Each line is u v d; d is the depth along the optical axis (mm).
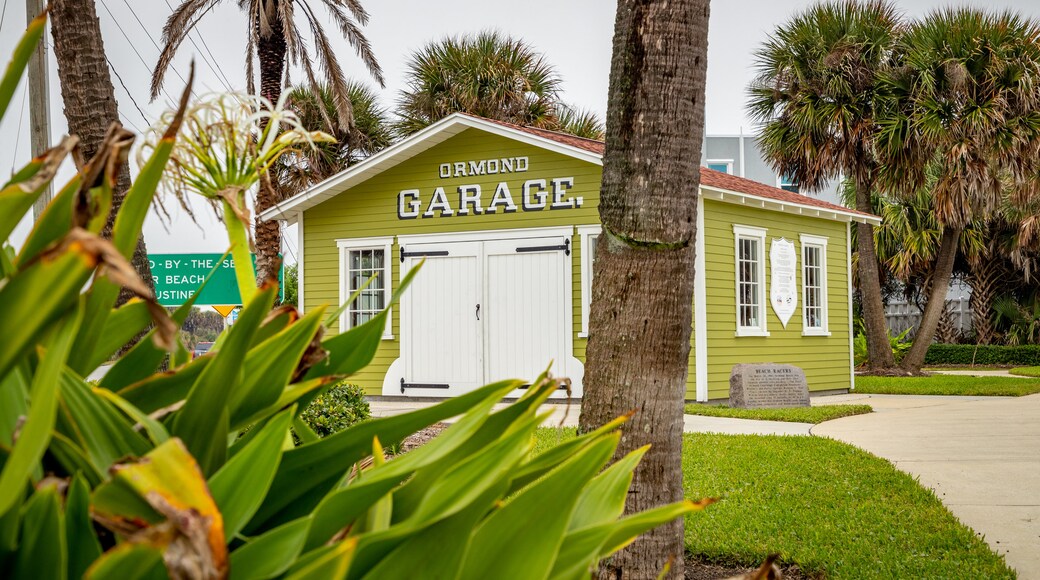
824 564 4930
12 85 869
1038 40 19375
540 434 9367
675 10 3646
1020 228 27578
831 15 20641
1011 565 5152
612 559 3654
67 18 6199
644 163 3656
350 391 8281
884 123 20062
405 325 16500
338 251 17109
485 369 15852
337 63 17844
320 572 777
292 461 1130
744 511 6199
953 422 12141
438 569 923
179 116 943
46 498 792
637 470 3633
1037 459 8930
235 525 909
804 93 20578
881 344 23734
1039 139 19188
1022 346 30156
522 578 955
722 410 13312
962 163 20094
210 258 14188
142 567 726
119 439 973
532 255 15602
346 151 24547
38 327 682
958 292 33344
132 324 1203
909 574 4758
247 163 1430
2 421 914
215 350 1309
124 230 967
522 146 15672
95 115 6215
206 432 1051
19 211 827
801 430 11180
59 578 801
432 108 26094
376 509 1064
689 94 3684
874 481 7312
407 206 16562
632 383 3652
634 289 3676
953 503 6906
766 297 16562
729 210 15609
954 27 19484
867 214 20672
